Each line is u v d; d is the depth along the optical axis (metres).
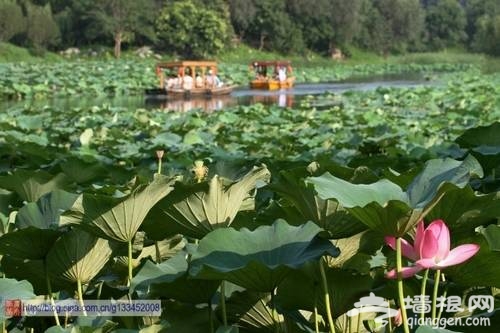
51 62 58.38
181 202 3.24
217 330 2.91
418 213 2.61
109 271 3.91
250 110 19.61
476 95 25.97
